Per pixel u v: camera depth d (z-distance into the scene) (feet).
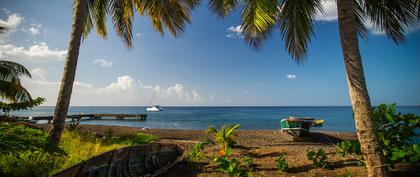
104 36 32.83
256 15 18.95
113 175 18.92
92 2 30.07
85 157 21.57
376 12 20.10
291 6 20.89
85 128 75.66
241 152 30.66
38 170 16.38
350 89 13.99
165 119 185.98
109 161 18.34
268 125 124.06
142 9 29.68
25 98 39.29
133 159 21.50
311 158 19.80
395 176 14.52
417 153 13.01
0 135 13.24
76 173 14.94
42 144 14.49
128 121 158.61
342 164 19.89
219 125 130.00
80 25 22.76
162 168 21.49
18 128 14.48
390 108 16.43
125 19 31.22
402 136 15.87
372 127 13.21
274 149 31.27
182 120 173.68
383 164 12.87
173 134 63.16
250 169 21.27
